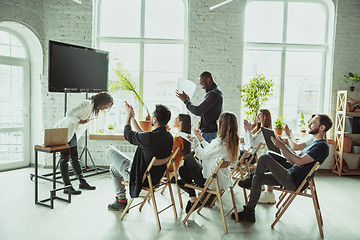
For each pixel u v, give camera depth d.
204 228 3.23
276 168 3.21
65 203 3.83
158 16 5.98
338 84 5.94
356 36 5.86
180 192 4.22
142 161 3.17
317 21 6.16
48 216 3.41
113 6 5.94
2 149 5.43
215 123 4.32
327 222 3.51
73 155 4.38
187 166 3.56
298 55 6.20
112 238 2.93
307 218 3.61
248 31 6.14
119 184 3.60
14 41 5.47
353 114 5.88
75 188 4.44
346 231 3.28
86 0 5.58
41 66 5.57
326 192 4.66
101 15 5.94
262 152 4.41
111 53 5.97
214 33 5.73
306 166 3.18
